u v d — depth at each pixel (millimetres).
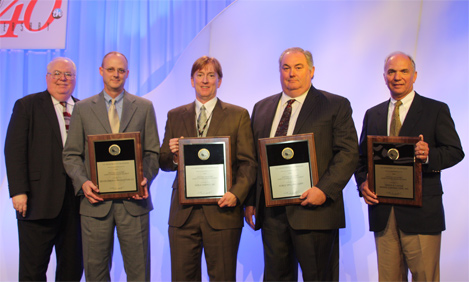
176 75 3016
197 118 2354
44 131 2408
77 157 2305
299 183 2125
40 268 2385
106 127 2307
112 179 2232
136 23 3119
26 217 2354
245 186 2170
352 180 2854
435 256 2234
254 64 2941
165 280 2951
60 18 3020
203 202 2178
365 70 2828
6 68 3188
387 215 2258
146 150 2373
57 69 2498
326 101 2229
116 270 2998
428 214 2195
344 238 2850
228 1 3057
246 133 2307
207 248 2199
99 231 2256
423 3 2783
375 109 2441
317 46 2885
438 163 2152
